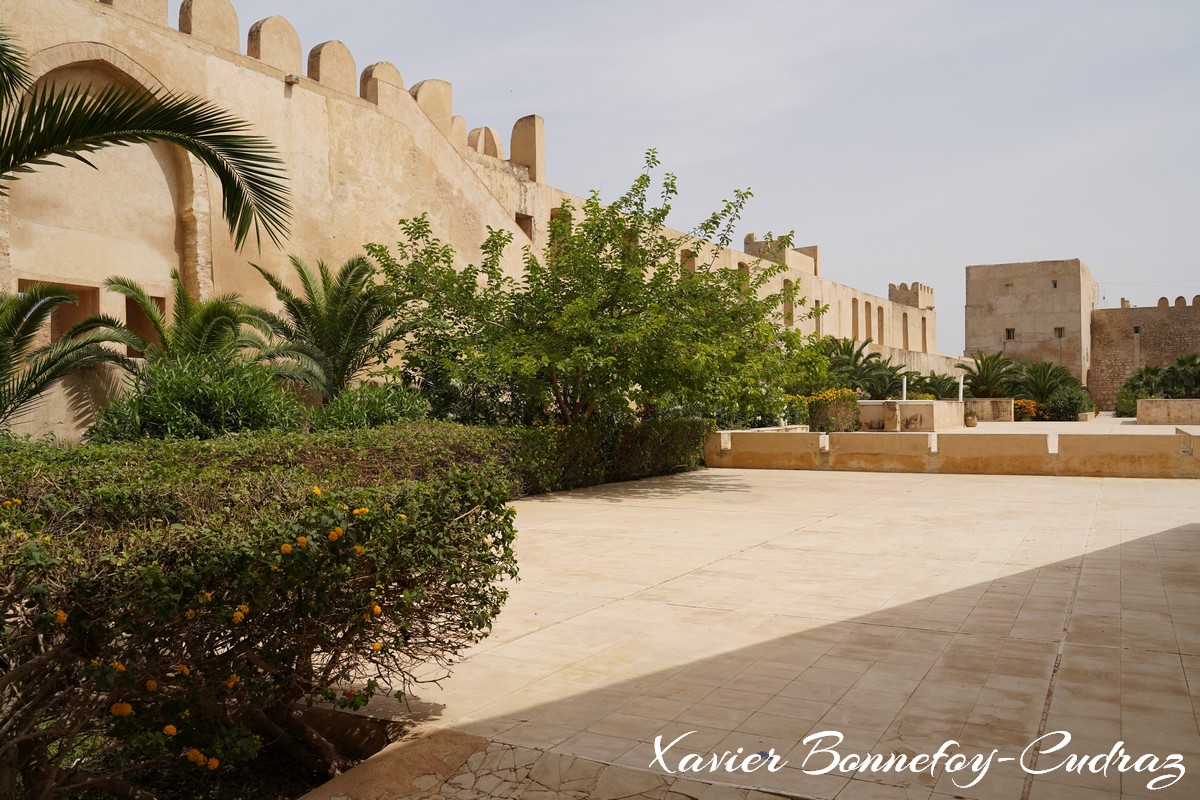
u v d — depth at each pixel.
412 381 14.92
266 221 7.31
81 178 12.70
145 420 10.60
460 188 19.19
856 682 4.59
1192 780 3.41
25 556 2.80
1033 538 9.09
